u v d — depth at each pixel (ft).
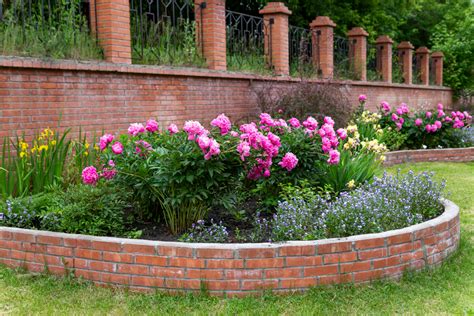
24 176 17.62
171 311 11.58
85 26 22.91
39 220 15.39
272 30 35.06
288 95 31.01
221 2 29.04
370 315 11.39
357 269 12.65
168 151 14.46
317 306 11.69
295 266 12.28
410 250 13.29
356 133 20.95
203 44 28.94
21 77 18.69
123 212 15.53
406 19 73.97
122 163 15.21
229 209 15.61
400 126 34.76
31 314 11.46
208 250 12.16
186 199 14.52
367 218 14.17
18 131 18.70
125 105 22.95
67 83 20.33
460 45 67.05
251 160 14.97
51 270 13.43
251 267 12.18
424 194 16.57
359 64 46.85
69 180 18.40
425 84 61.72
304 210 14.46
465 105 68.54
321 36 41.09
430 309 11.71
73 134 20.63
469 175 28.19
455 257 14.55
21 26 21.58
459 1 78.64
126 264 12.62
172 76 25.45
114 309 11.68
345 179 18.48
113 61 22.58
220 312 11.46
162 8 39.06
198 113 27.35
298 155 16.56
